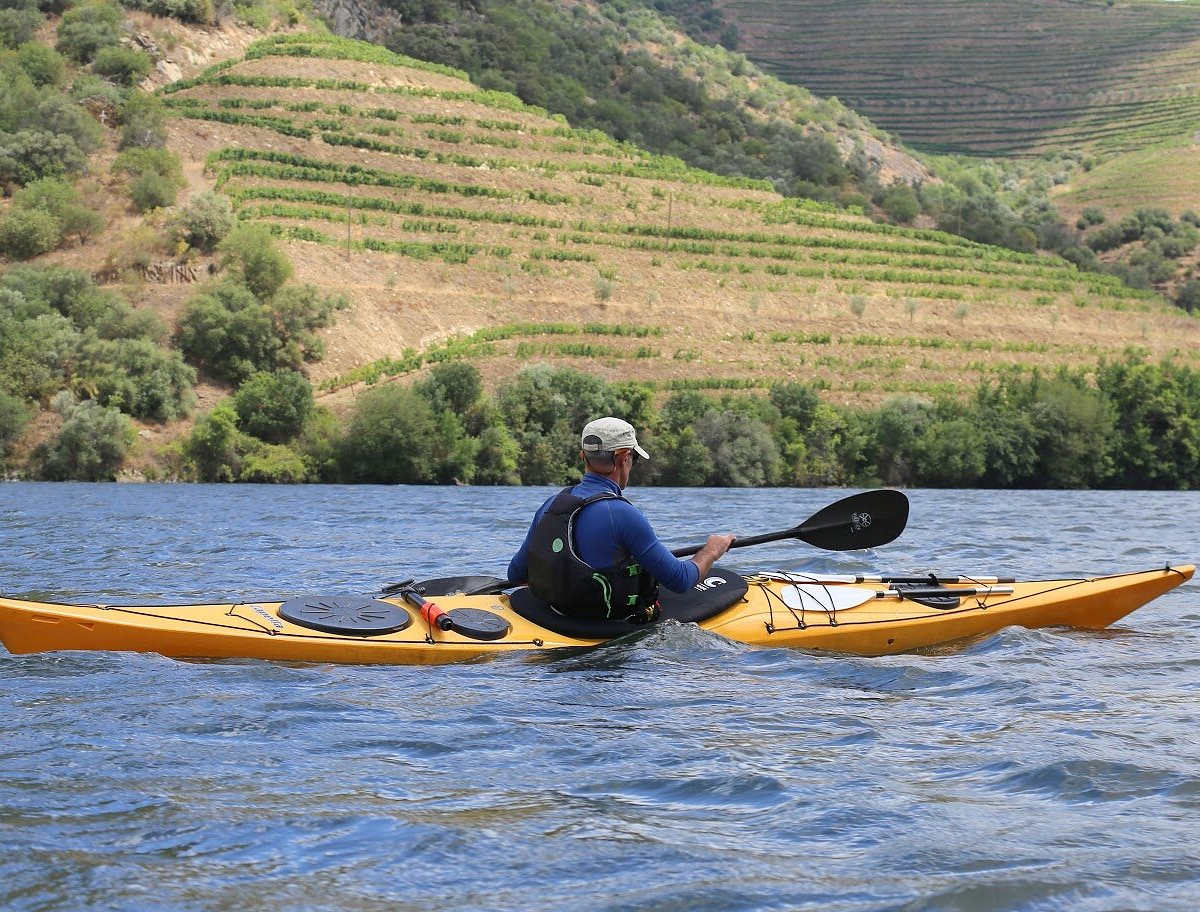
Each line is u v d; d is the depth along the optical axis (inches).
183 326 2206.0
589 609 308.8
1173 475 2561.5
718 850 167.2
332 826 175.0
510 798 189.9
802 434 2367.1
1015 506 1374.3
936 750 222.1
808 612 330.3
